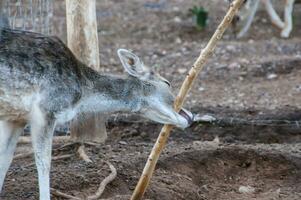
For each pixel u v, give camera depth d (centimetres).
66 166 1180
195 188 1156
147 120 1481
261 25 2375
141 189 1010
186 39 2250
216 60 1975
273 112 1562
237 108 1595
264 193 1180
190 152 1266
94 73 992
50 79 931
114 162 1186
